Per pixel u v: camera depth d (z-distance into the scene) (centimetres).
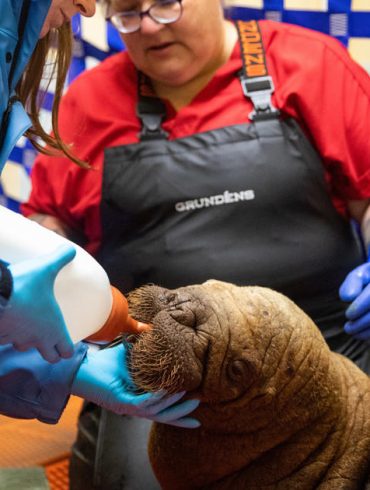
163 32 264
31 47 170
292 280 272
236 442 193
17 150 385
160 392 181
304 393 189
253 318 186
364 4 347
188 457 198
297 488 190
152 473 238
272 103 280
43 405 198
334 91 282
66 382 194
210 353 181
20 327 140
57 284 151
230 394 185
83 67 363
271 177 271
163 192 274
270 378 186
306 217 274
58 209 303
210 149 274
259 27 292
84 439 259
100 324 164
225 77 284
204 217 273
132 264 281
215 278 270
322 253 272
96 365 195
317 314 277
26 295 138
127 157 280
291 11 354
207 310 184
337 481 189
